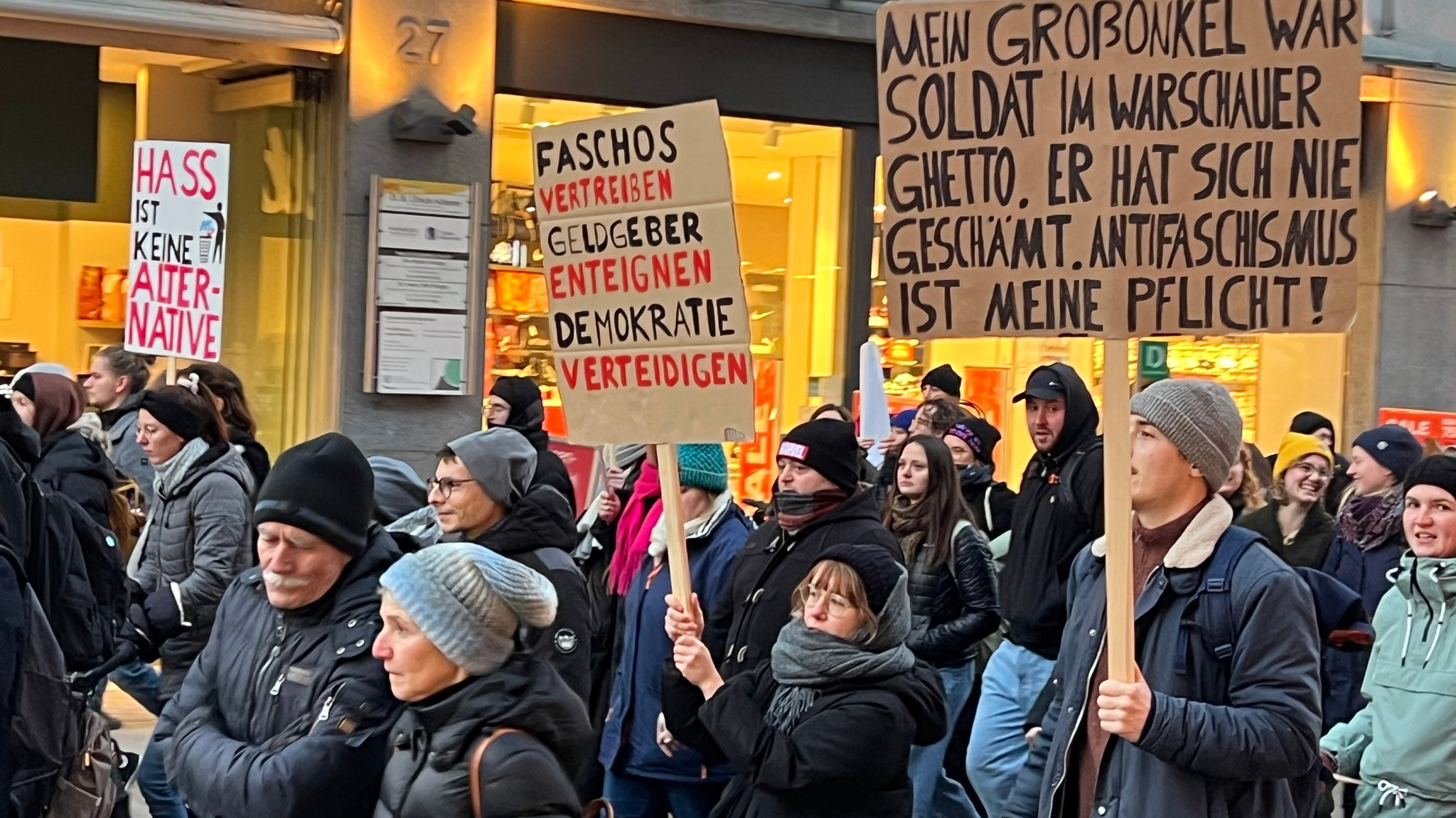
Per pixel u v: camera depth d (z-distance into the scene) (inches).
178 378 316.5
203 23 390.6
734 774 251.1
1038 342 496.4
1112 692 157.9
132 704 408.2
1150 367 478.6
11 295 403.9
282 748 153.8
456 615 142.5
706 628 248.1
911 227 169.2
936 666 280.7
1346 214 159.9
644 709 255.0
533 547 215.5
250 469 283.0
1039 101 165.0
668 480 193.3
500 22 425.1
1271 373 516.4
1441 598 198.4
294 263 418.9
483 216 421.1
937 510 281.4
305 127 417.1
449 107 414.6
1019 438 497.0
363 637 156.5
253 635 164.4
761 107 459.2
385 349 408.5
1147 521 174.7
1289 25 160.1
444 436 417.7
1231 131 161.3
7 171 392.5
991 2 165.6
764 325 462.9
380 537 166.2
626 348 195.3
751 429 189.5
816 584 189.9
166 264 311.3
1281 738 158.6
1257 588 164.4
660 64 446.3
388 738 150.3
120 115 402.6
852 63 470.3
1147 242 162.7
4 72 388.8
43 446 265.3
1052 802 176.2
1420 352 522.6
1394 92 514.9
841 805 187.2
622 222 194.5
